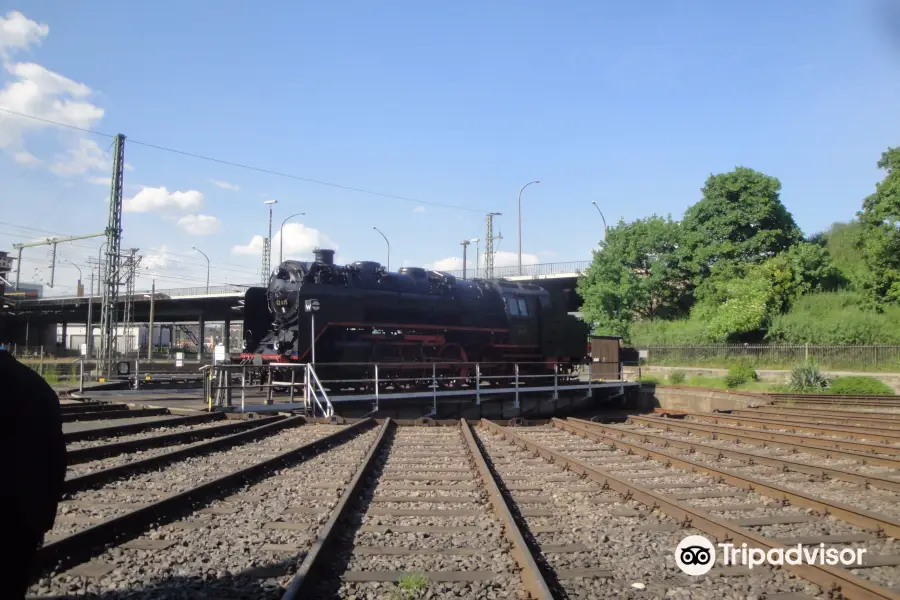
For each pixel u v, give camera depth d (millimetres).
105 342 34750
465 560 5531
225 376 19656
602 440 13516
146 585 4773
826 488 8836
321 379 20578
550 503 7824
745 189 44406
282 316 20859
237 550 5660
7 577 2875
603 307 44156
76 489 7812
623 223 47875
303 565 4867
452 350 25359
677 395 30906
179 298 55562
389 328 22656
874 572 5398
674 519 6984
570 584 5035
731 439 14094
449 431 15570
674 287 47656
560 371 30562
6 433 2846
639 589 4949
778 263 41031
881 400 22625
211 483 7715
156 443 11664
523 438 13109
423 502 7707
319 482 8648
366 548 5793
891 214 35469
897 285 35469
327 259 21875
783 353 35156
